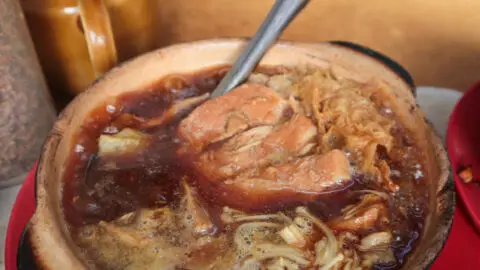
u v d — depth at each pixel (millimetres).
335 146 359
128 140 357
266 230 325
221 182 344
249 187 341
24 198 374
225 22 516
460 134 406
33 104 434
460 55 506
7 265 348
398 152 353
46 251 300
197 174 347
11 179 442
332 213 332
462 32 490
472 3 469
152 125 371
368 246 318
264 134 361
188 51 392
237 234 323
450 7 475
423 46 506
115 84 376
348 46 388
